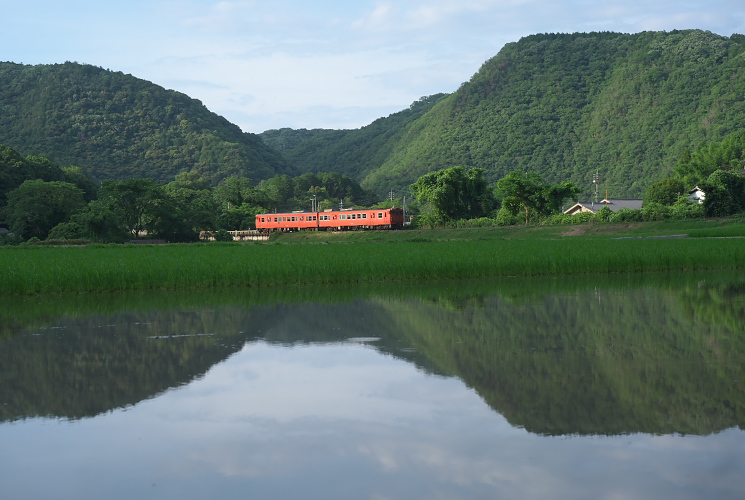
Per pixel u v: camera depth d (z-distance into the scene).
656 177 139.25
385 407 5.93
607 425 5.36
